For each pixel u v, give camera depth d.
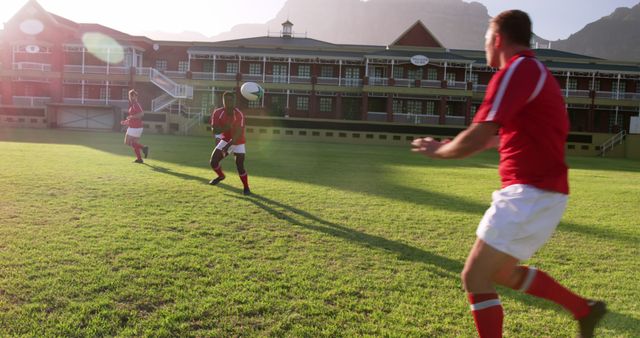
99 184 8.70
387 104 47.19
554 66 47.91
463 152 2.39
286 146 28.66
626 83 49.81
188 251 4.73
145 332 3.00
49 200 7.00
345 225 6.27
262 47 50.66
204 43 51.28
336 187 9.91
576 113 49.44
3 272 3.88
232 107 8.24
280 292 3.77
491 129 2.35
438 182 11.80
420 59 46.41
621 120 49.62
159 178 9.88
